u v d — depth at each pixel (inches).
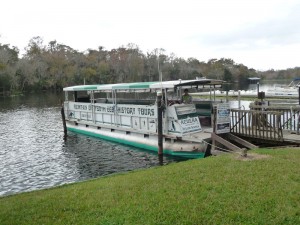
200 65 4522.6
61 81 3991.1
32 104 2333.9
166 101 696.4
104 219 259.4
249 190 295.3
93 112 986.1
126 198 303.4
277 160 390.9
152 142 749.9
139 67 3750.0
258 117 594.6
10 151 847.7
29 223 264.5
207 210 261.3
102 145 869.8
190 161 444.1
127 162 688.4
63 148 862.5
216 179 333.4
